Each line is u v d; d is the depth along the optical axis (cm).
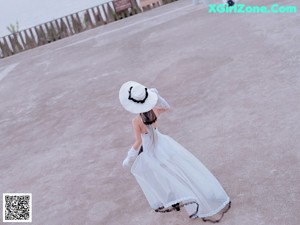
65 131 792
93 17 1928
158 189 419
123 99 390
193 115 679
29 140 804
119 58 1178
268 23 1026
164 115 710
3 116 998
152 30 1378
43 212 543
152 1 1814
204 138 595
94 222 489
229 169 502
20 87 1212
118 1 1794
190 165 413
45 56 1542
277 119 580
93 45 1457
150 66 1009
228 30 1088
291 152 496
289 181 448
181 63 949
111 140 691
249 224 404
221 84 761
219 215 425
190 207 420
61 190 585
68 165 653
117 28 1614
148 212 474
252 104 648
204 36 1108
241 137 565
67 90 1039
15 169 697
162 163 405
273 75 723
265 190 445
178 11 1557
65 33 1834
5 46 1820
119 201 515
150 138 403
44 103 996
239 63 831
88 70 1158
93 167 621
